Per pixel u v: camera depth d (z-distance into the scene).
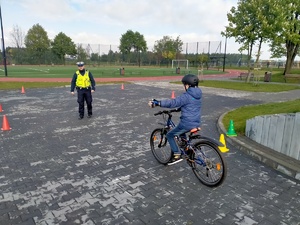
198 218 2.86
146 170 4.15
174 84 19.95
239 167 4.26
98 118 7.99
